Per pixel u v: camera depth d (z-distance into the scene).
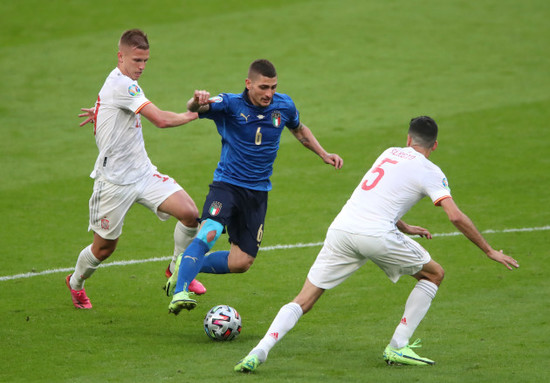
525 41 62.47
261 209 21.72
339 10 70.56
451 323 21.67
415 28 65.75
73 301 23.08
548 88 52.03
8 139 43.09
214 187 21.33
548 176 37.38
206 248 20.50
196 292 23.36
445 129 44.84
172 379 17.08
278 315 17.98
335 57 58.69
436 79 54.12
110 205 22.12
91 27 65.25
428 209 33.97
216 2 72.56
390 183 18.41
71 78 53.66
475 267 26.86
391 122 46.16
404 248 18.31
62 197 35.19
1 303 23.34
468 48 60.97
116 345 19.78
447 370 17.84
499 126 45.25
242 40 62.41
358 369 17.94
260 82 20.16
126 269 27.00
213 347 19.64
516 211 32.94
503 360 18.58
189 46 60.84
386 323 21.83
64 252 28.58
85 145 42.66
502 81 53.56
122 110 21.64
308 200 34.91
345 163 39.94
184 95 50.47
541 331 20.83
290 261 27.80
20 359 18.64
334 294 24.56
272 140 21.17
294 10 70.44
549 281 25.28
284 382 16.78
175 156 41.03
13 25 65.25
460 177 37.53
